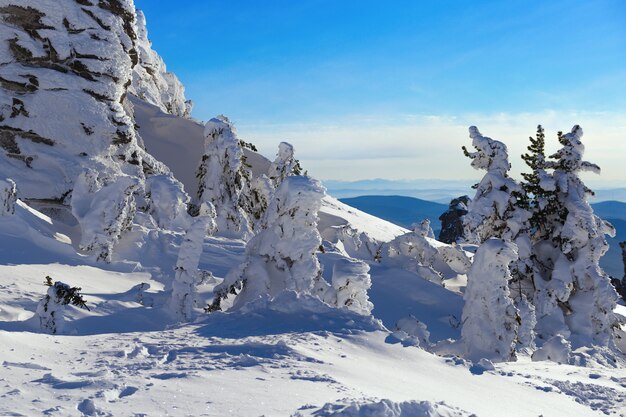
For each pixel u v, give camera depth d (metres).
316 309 14.51
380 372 10.48
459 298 31.45
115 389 7.19
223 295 21.30
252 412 6.68
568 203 35.66
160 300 21.58
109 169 35.41
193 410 6.61
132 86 64.62
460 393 10.37
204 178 39.78
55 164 33.81
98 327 17.30
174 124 57.84
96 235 26.41
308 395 7.70
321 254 34.12
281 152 45.91
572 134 36.31
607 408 11.80
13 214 25.31
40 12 34.28
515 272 34.44
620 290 59.03
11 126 33.31
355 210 60.41
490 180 35.88
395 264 36.88
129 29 38.09
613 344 33.62
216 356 9.85
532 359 22.39
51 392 7.00
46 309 16.23
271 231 21.95
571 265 34.59
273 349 10.60
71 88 35.00
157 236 30.05
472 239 35.47
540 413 10.24
